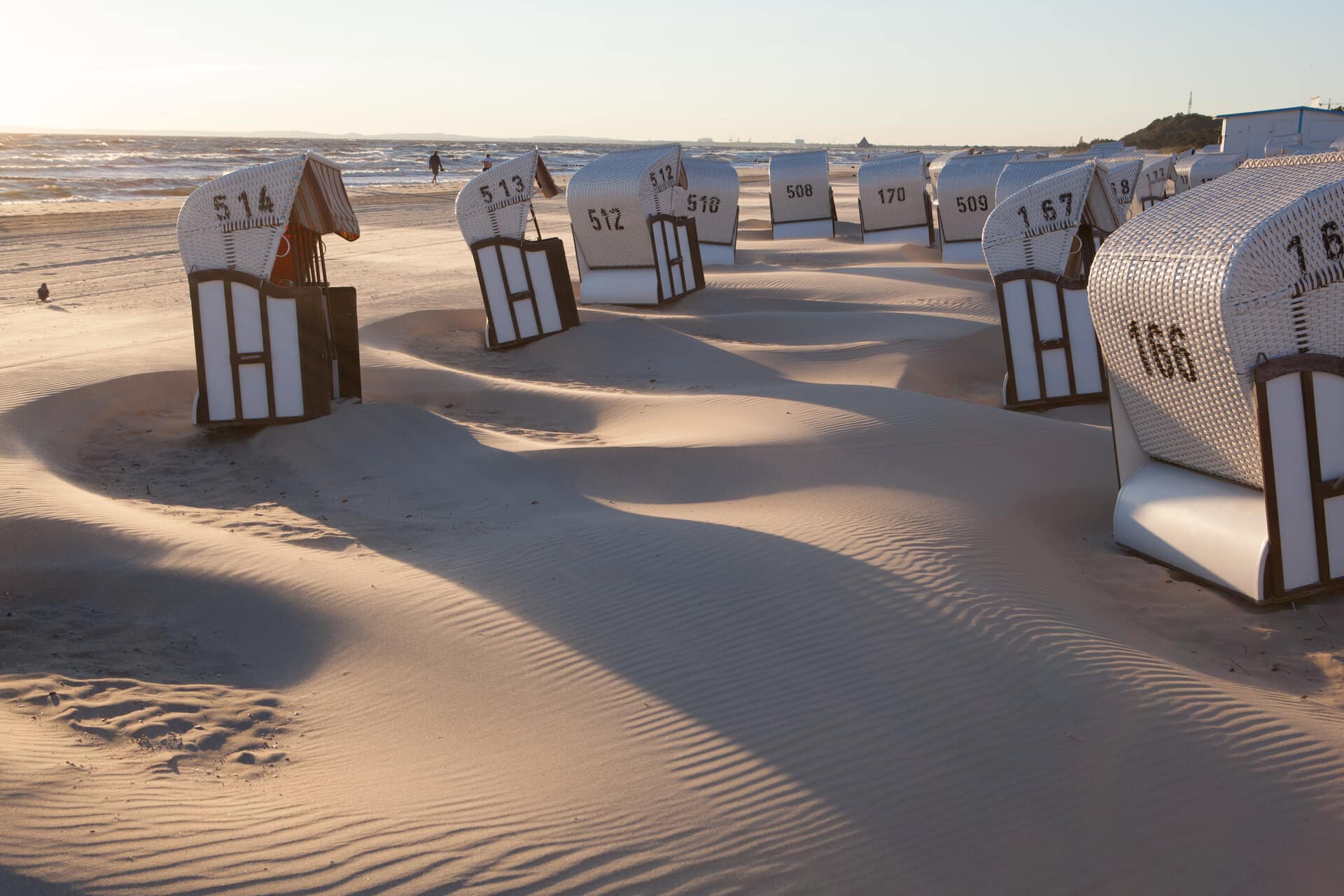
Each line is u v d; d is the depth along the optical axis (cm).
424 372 1577
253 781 506
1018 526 873
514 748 534
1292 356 711
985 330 1856
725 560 752
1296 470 727
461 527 920
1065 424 1170
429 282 2600
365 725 578
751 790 482
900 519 830
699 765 505
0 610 755
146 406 1423
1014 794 481
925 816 465
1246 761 504
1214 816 466
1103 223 1550
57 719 575
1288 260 695
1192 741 519
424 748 542
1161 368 790
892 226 3781
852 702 559
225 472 1156
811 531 802
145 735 559
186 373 1515
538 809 468
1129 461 889
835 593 684
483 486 1048
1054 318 1419
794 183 4034
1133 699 557
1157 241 776
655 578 734
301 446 1213
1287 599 739
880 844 446
